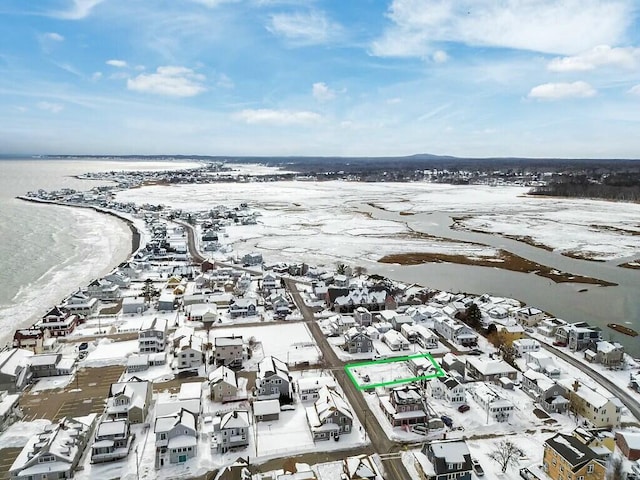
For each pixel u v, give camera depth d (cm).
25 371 8219
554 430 7038
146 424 7006
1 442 6525
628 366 9275
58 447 5991
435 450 5916
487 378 8581
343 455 6381
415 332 10319
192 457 6250
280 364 8506
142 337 9456
